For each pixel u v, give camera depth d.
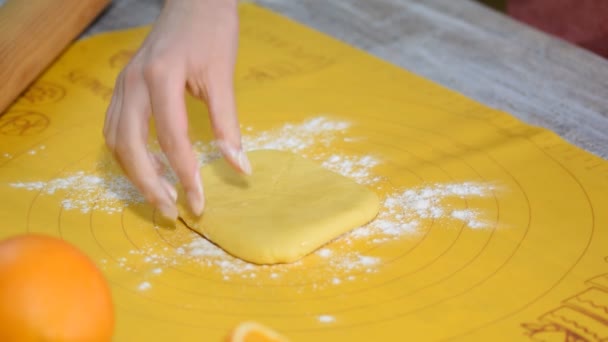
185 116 0.71
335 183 0.78
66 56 1.03
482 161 0.83
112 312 0.59
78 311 0.56
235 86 0.97
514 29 1.09
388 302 0.67
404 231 0.75
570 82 0.98
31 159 0.85
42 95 0.96
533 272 0.70
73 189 0.80
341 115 0.91
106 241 0.74
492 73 0.99
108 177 0.82
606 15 1.22
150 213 0.78
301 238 0.71
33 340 0.55
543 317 0.66
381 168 0.83
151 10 1.15
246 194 0.77
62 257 0.57
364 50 1.05
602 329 0.65
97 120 0.91
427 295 0.68
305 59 1.02
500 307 0.67
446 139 0.87
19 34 0.94
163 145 0.72
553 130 0.89
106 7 1.15
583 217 0.76
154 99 0.72
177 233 0.75
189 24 0.76
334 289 0.69
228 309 0.67
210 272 0.71
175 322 0.66
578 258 0.71
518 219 0.76
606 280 0.69
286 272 0.70
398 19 1.12
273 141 0.88
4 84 0.90
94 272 0.58
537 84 0.97
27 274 0.56
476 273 0.70
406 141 0.87
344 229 0.74
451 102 0.93
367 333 0.65
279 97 0.95
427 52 1.04
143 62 0.74
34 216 0.77
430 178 0.81
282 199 0.76
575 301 0.67
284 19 1.11
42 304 0.55
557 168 0.82
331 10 1.14
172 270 0.71
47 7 0.98
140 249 0.73
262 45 1.05
